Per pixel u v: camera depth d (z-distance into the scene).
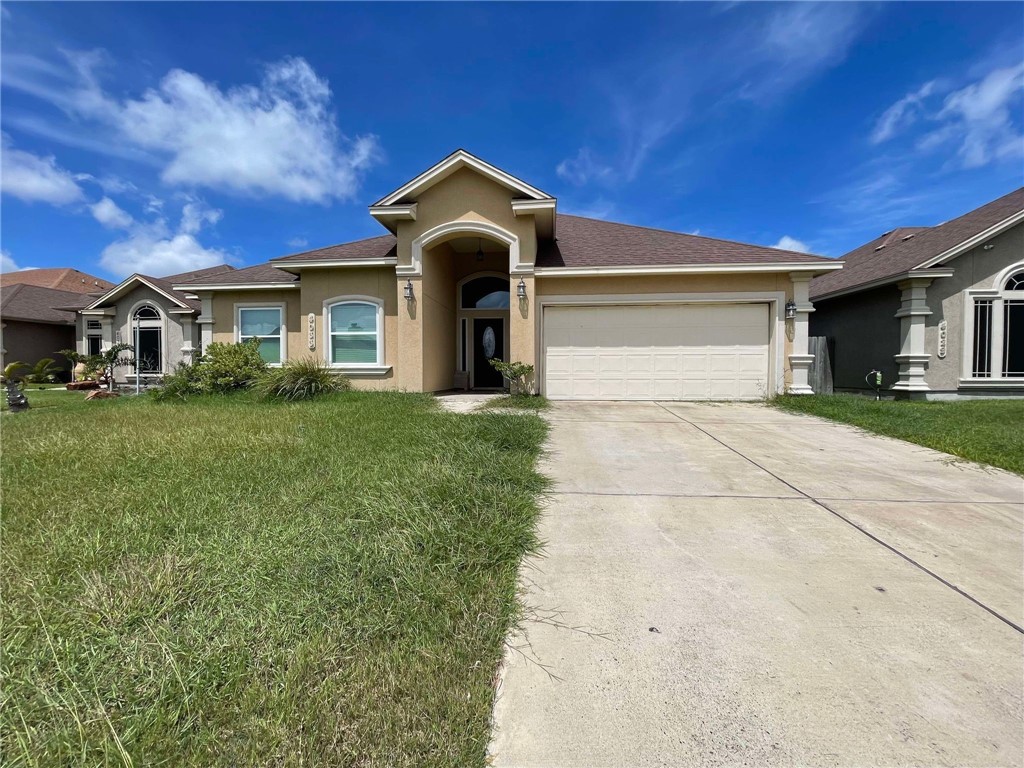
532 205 11.23
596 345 12.03
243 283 13.71
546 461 5.94
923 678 2.26
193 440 6.10
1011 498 4.70
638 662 2.38
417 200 12.00
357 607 2.65
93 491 4.30
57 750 1.79
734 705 2.10
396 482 4.39
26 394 16.44
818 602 2.90
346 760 1.78
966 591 3.03
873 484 5.11
